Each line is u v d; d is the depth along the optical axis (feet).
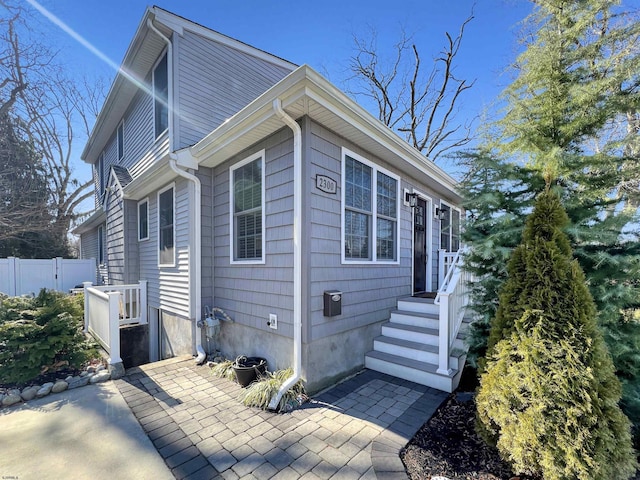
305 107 10.73
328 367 12.04
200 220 15.81
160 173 16.76
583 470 5.68
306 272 11.19
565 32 9.02
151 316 20.62
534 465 6.23
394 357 13.50
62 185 46.98
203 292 15.83
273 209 12.68
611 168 8.74
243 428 8.81
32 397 10.68
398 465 7.10
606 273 8.28
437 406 10.19
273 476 6.82
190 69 17.89
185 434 8.49
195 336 15.35
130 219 23.25
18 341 11.97
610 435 5.93
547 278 6.77
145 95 21.66
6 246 45.62
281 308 12.22
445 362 11.64
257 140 13.41
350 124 12.07
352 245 14.02
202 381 12.34
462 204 11.08
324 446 7.91
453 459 7.32
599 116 8.71
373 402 10.52
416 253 20.16
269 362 12.75
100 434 8.50
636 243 8.28
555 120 9.28
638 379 8.12
